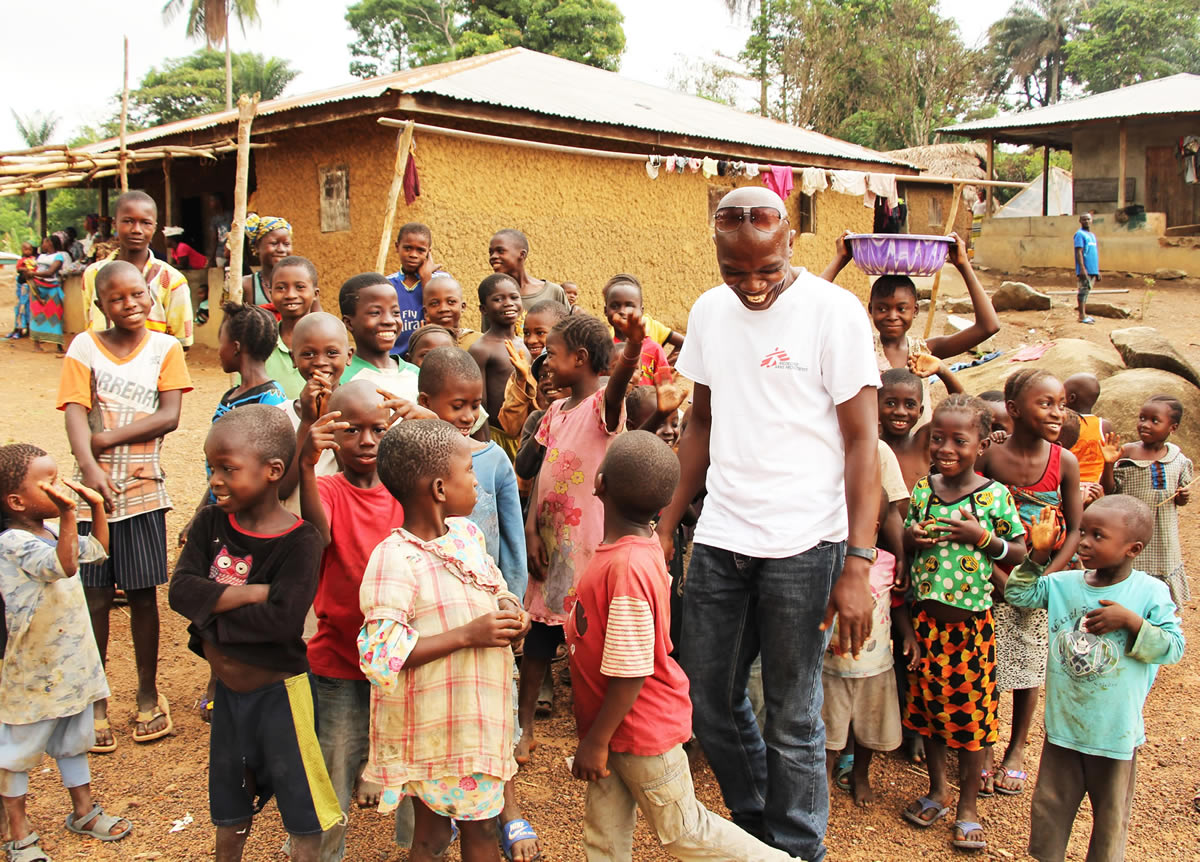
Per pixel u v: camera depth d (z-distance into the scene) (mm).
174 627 5234
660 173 13375
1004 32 48781
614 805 2855
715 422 3119
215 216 15492
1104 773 3088
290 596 2754
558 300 6121
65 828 3418
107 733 3930
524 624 2670
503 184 11414
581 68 17172
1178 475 4992
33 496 3309
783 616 2947
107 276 4059
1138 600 3072
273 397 3928
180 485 7359
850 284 17172
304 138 11664
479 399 3533
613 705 2645
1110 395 8703
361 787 3359
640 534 2809
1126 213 20453
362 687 3172
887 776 3943
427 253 5863
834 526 2965
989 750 3924
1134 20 43125
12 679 3191
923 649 3627
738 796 3225
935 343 4547
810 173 11133
